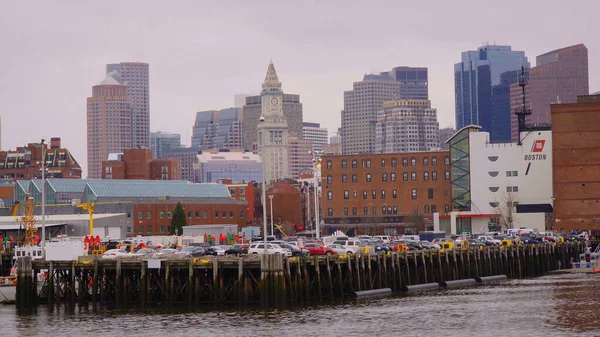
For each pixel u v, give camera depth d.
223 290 133.75
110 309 137.25
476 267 187.12
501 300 145.88
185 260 134.38
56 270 144.88
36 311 138.62
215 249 165.62
